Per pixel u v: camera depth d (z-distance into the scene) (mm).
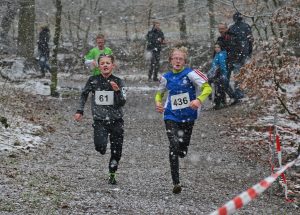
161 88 7859
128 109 17438
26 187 7055
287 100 11914
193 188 7824
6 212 5777
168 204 6695
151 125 14523
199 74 7578
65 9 34344
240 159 10438
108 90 7863
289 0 14484
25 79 22844
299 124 13484
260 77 9852
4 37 25109
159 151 11164
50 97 19172
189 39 29797
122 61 33438
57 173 8305
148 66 33219
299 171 9039
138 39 34844
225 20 24547
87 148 11188
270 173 9211
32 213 5805
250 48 16516
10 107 14797
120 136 7812
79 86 23109
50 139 11789
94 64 14234
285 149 11086
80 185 7520
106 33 37312
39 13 34656
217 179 8656
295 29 12125
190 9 27172
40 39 25641
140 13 36844
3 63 23625
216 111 16578
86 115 16078
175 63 7680
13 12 24625
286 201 7398
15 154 9617
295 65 9836
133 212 6164
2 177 7555
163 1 35000
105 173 8648
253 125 13531
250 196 2348
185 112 7664
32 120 13516
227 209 2314
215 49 16938
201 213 6336
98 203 6453
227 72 16750
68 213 5891
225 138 12648
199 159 10422
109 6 38688
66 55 32125
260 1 17297
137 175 8625
